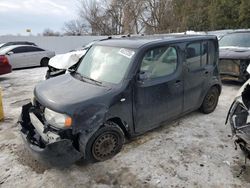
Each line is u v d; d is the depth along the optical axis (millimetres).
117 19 35406
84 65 4098
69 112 2932
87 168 3248
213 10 27828
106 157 3393
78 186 2922
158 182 2965
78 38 22719
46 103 3117
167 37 4242
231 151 3623
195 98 4535
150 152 3605
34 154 3029
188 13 31469
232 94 6492
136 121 3598
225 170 3180
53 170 3219
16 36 20891
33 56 12695
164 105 3910
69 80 3732
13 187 2910
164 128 4375
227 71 6930
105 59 3822
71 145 2963
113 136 3391
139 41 3844
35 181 3014
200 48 4469
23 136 3318
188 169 3205
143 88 3545
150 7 34188
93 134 3135
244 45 7590
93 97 3133
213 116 4922
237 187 2867
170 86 3918
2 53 11617
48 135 3047
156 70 3742
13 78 9797
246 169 3197
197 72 4422
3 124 4734
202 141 3918
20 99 6566
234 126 3229
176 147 3738
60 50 22281
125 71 3438
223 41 8188
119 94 3293
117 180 3012
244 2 25109
